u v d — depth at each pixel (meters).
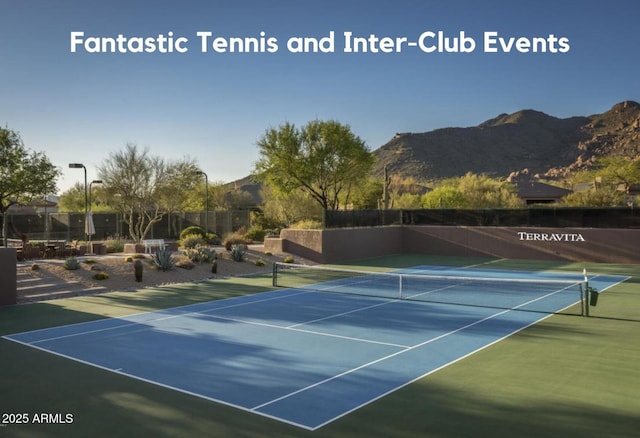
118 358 10.96
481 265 30.42
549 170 164.00
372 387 9.01
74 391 8.92
